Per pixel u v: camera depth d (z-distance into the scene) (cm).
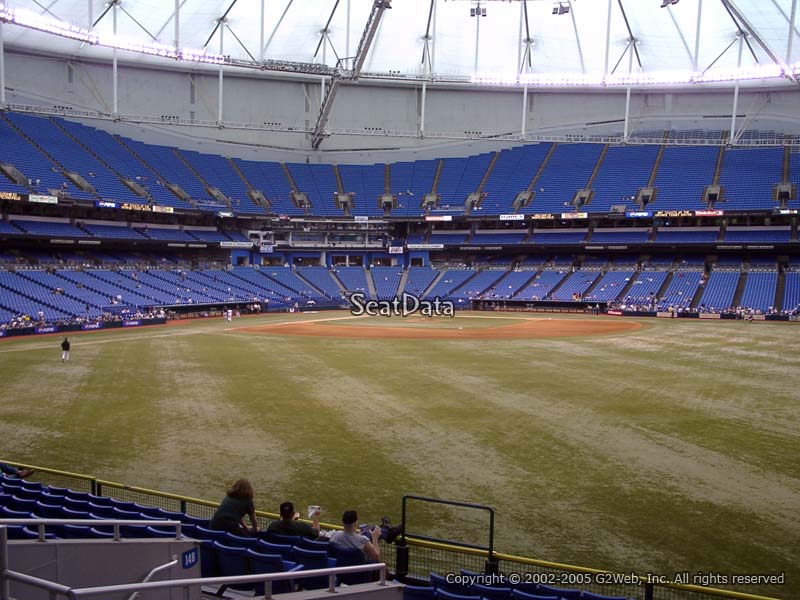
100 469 1509
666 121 7975
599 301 7106
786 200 6812
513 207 7800
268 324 5747
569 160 8212
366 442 1734
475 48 6725
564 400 2281
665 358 3409
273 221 8194
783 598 910
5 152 6038
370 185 8475
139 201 6681
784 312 6088
